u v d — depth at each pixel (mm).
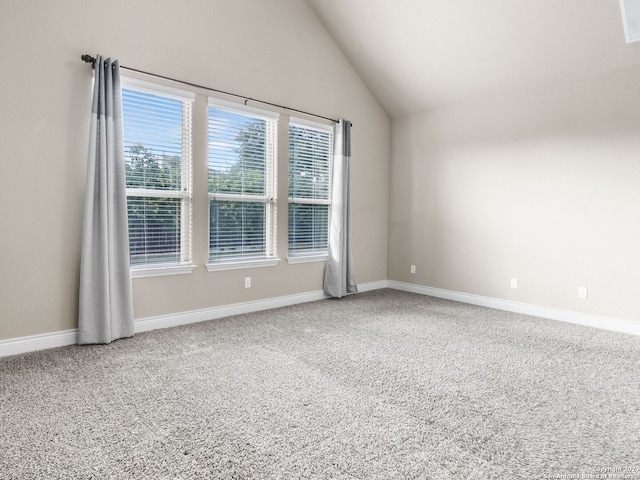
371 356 3023
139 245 3582
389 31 4488
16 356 2930
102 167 3170
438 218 5219
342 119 5016
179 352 3070
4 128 2871
